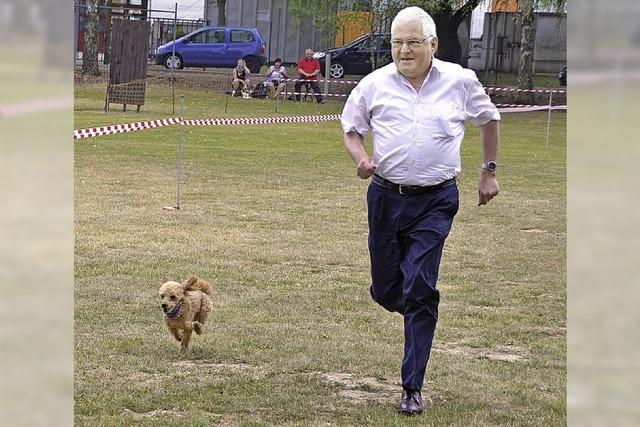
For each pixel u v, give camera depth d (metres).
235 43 60.53
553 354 8.98
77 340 8.91
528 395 7.60
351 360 8.55
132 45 41.69
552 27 60.16
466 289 11.92
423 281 7.02
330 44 65.56
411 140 7.09
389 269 7.45
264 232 15.77
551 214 18.92
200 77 57.12
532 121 47.25
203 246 14.30
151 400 7.18
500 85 56.81
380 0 53.84
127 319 9.81
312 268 13.01
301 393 7.53
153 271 12.33
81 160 25.33
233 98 51.12
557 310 10.91
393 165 7.15
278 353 8.70
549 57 60.62
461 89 7.26
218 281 11.90
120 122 36.94
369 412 7.06
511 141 37.09
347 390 7.69
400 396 7.57
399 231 7.32
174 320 8.49
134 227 15.73
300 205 19.05
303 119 30.08
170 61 60.16
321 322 9.98
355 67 57.66
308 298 11.12
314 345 9.00
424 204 7.21
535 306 11.09
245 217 17.25
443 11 53.19
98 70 55.03
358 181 23.31
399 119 7.13
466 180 24.50
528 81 53.22
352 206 19.14
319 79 54.31
